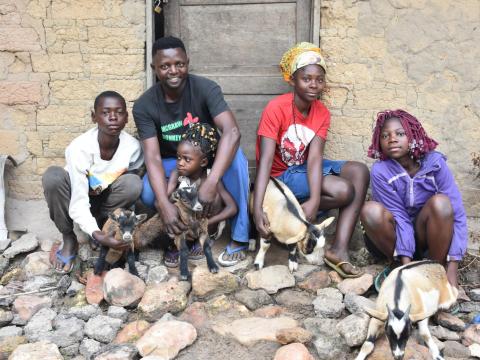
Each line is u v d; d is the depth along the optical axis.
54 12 4.02
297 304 3.34
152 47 3.83
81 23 4.04
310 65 3.53
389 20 3.94
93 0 4.01
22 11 4.02
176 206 3.38
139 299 3.28
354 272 3.43
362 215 3.39
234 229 3.62
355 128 4.10
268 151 3.64
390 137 3.33
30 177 4.23
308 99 3.60
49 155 4.20
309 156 3.71
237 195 3.58
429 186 3.43
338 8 3.95
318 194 3.58
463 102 3.98
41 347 2.92
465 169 4.05
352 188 3.60
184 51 3.53
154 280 3.43
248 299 3.33
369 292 3.44
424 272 2.91
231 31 4.36
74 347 3.00
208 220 3.47
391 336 2.55
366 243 3.68
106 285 3.28
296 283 3.49
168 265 3.64
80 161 3.50
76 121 4.16
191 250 3.66
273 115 3.69
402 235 3.42
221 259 3.62
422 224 3.39
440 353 2.88
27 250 3.86
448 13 3.89
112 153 3.66
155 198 3.61
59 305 3.41
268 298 3.38
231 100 4.42
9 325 3.27
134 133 4.17
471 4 3.87
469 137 4.02
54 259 3.69
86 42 4.07
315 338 3.00
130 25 4.04
